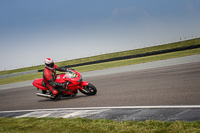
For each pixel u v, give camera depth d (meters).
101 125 4.04
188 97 5.50
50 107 7.02
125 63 25.38
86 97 7.73
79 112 5.59
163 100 5.58
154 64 16.88
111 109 5.43
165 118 4.10
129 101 6.06
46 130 4.21
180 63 14.28
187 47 31.34
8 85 20.09
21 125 4.84
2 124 5.20
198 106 4.56
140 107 5.20
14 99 10.14
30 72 39.84
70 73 7.89
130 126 3.75
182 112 4.31
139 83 8.91
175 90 6.57
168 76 9.48
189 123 3.48
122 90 7.97
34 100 8.99
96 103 6.46
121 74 13.45
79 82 7.79
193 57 17.48
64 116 5.43
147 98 6.10
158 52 33.38
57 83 7.76
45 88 8.42
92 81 12.37
